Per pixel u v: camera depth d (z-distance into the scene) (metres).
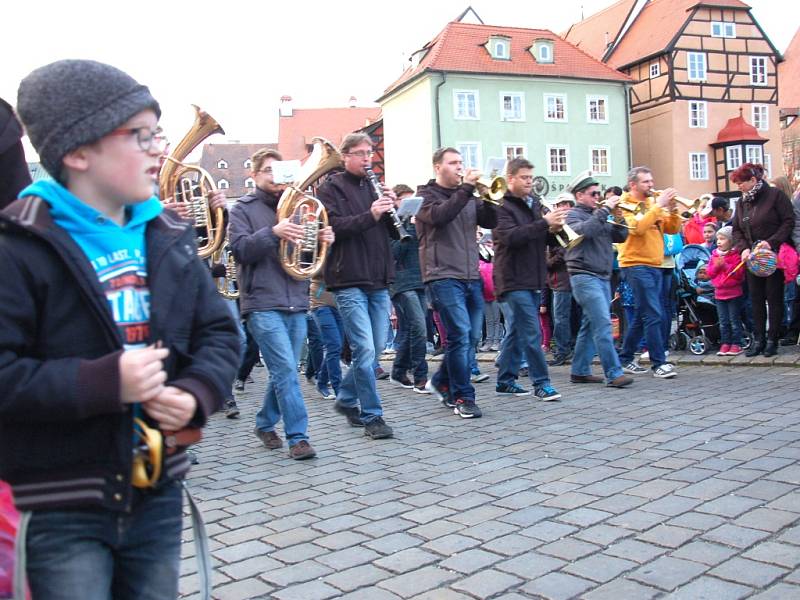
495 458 5.21
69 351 1.72
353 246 6.04
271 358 5.65
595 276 7.85
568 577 3.23
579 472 4.72
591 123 41.78
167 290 1.86
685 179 42.81
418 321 8.56
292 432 5.65
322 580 3.38
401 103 41.62
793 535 3.49
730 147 42.69
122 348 1.76
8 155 2.58
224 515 4.38
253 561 3.64
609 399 7.14
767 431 5.36
